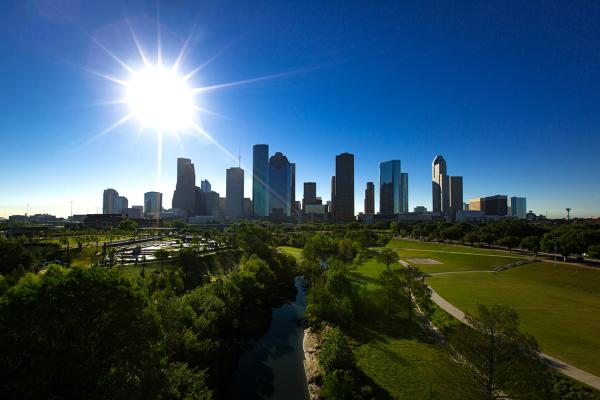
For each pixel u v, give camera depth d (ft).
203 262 371.15
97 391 77.66
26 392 71.05
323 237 526.98
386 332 185.26
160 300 143.64
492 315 93.56
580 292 264.52
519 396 82.89
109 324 87.04
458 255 458.91
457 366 97.19
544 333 167.32
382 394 122.42
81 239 481.46
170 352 130.82
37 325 78.48
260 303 255.91
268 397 140.87
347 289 236.22
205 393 109.40
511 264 379.96
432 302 222.48
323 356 153.07
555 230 435.12
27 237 508.53
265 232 492.54
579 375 123.24
